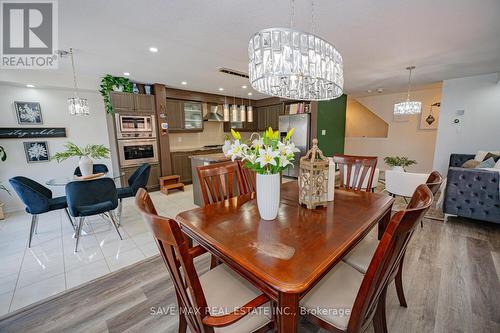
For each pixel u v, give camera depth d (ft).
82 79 13.67
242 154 4.26
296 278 2.62
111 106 13.99
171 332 4.67
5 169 12.37
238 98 21.72
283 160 4.10
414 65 11.65
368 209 4.80
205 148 19.77
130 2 5.88
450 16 6.73
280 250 3.21
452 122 15.30
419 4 6.08
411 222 2.46
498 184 8.54
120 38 8.09
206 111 20.33
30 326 4.87
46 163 13.42
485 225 9.45
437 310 5.05
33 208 8.11
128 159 15.01
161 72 12.74
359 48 9.25
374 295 2.95
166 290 5.93
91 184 7.97
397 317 4.88
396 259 2.98
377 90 18.78
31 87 12.69
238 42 8.51
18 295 5.82
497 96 13.71
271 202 4.21
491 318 4.80
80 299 5.65
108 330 4.73
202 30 7.52
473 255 7.20
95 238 8.93
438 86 17.40
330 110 19.39
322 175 4.82
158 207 12.75
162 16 6.61
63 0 5.80
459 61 11.09
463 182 9.21
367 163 7.27
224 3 5.97
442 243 7.98
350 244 3.45
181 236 2.37
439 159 16.06
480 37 8.27
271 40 4.66
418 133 20.02
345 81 15.20
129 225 10.19
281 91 6.97
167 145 16.80
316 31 7.68
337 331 3.14
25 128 12.69
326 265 2.86
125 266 7.06
